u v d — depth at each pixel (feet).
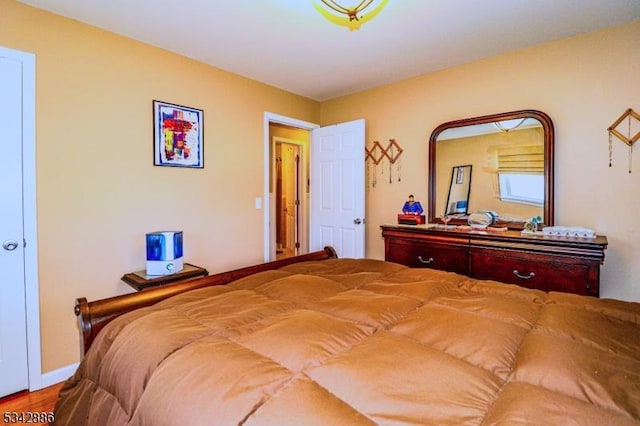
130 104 8.01
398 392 2.31
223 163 10.06
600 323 3.43
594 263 6.38
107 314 4.24
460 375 2.52
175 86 8.85
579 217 7.94
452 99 9.86
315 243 12.96
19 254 6.46
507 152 8.88
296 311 3.82
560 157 8.15
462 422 2.05
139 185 8.21
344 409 2.18
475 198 9.41
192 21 7.23
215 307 3.94
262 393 2.37
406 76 10.58
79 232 7.23
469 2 6.51
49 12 6.76
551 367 2.56
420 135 10.58
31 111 6.56
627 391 2.28
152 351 3.08
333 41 8.16
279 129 16.31
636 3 6.55
